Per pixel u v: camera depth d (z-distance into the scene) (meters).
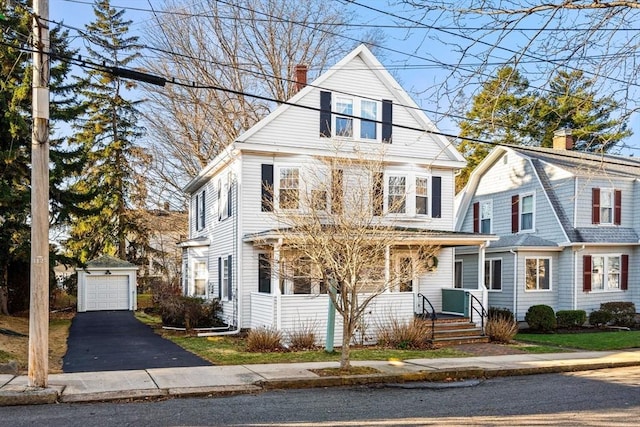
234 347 15.62
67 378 10.62
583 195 24.25
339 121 20.17
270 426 7.58
